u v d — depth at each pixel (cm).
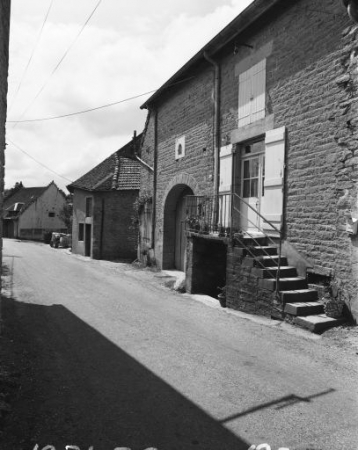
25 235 4781
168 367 473
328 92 698
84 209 2364
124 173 2192
